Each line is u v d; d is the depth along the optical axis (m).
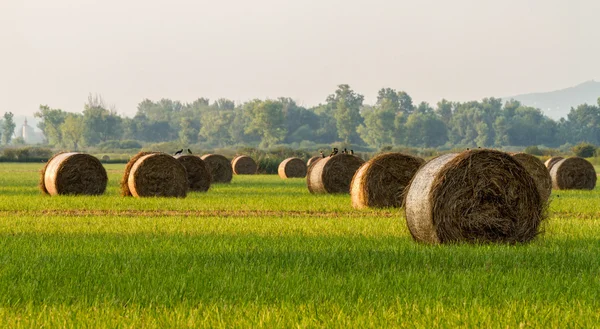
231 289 23.75
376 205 58.78
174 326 19.42
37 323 19.59
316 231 41.47
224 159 106.69
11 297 22.70
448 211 36.97
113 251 32.34
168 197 69.50
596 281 25.48
